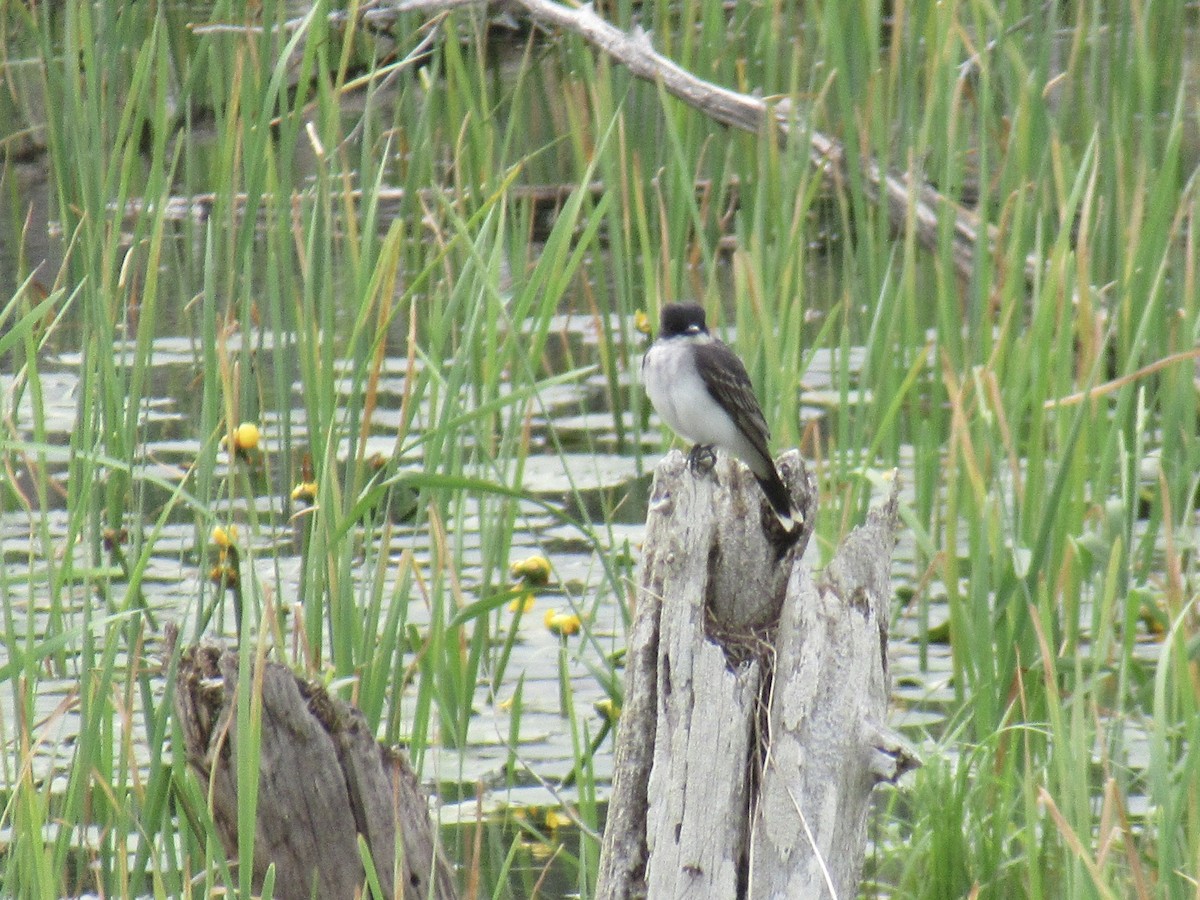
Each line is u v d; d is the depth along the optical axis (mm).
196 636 9352
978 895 8211
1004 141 16625
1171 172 12648
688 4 16109
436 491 11055
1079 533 11047
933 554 11500
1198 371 13477
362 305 10117
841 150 15836
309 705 7273
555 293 10242
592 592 12680
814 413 16281
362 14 17875
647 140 18922
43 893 7004
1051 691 7762
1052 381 12617
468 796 10023
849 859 6773
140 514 10953
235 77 11672
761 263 12023
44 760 9969
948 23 13281
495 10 18359
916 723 10648
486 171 14383
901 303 12617
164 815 8211
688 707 6645
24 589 12305
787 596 6793
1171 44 18906
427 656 9203
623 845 6930
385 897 7422
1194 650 9086
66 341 19031
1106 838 7488
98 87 13883
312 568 9727
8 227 22328
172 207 22656
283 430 12422
